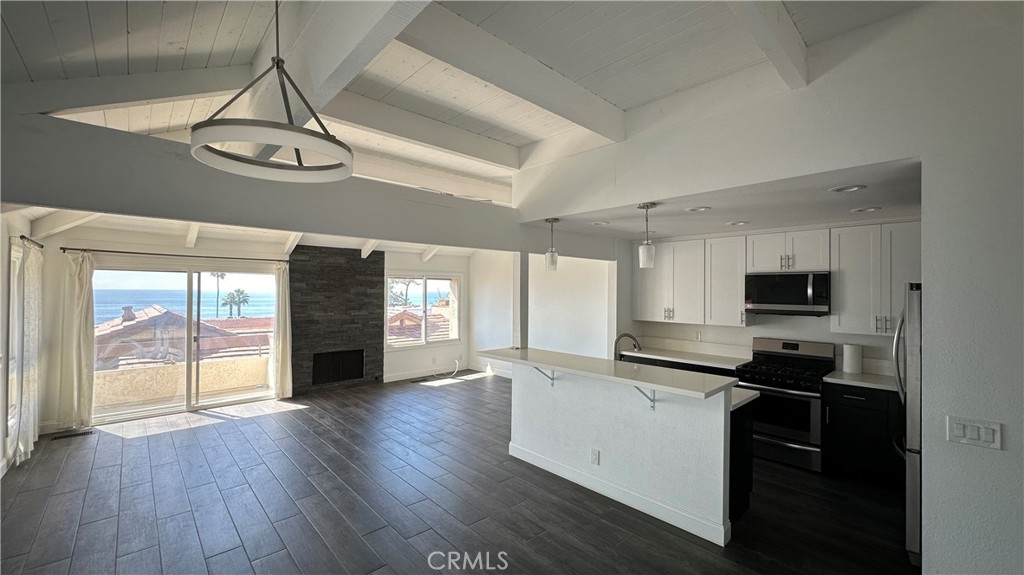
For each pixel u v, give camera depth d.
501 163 3.70
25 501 3.17
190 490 3.36
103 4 1.53
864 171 2.12
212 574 2.40
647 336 5.53
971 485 1.77
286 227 2.69
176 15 1.73
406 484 3.48
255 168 1.53
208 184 2.41
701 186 2.61
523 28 2.04
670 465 2.94
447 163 4.07
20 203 1.90
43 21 1.54
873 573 2.41
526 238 4.04
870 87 2.01
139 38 1.82
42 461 3.88
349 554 2.58
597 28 2.04
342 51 1.47
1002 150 1.70
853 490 3.38
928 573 1.87
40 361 4.45
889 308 3.61
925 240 1.85
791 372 3.98
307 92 1.75
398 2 1.20
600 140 3.21
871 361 3.92
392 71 2.52
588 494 3.32
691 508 2.83
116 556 2.55
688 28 2.03
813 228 3.99
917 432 2.51
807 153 2.20
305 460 3.96
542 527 2.87
